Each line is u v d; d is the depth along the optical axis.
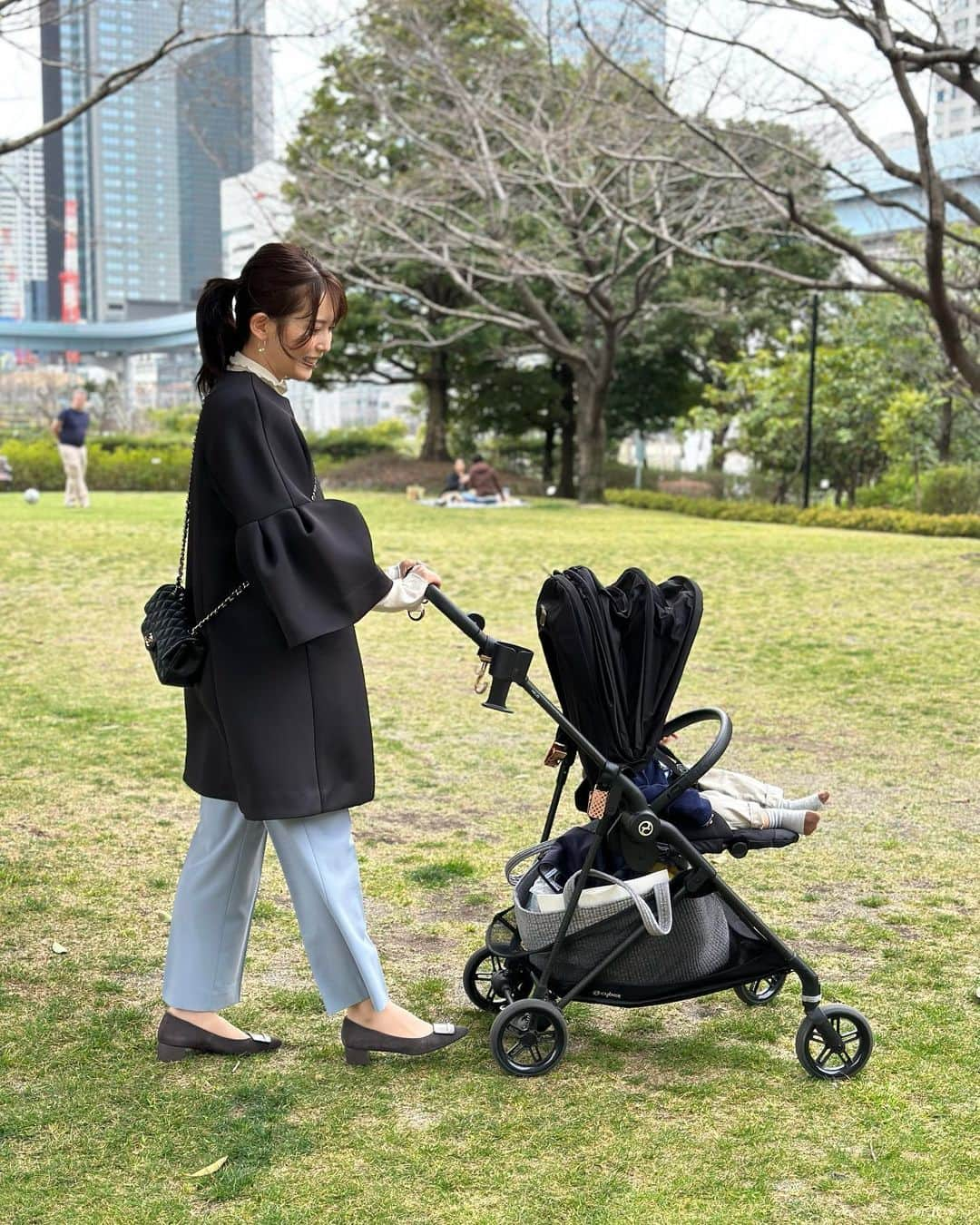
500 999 3.43
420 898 4.23
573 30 17.97
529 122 19.25
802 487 28.09
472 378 31.47
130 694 7.23
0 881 4.34
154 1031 3.29
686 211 19.89
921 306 22.23
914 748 6.25
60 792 5.37
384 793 5.44
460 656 8.55
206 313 2.95
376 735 6.43
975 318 12.45
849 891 4.33
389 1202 2.50
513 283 24.00
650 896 3.02
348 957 3.01
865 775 5.77
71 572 12.18
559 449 37.66
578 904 3.06
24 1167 2.63
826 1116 2.86
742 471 36.66
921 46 10.75
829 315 28.20
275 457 2.84
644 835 3.02
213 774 3.03
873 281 25.94
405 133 20.77
